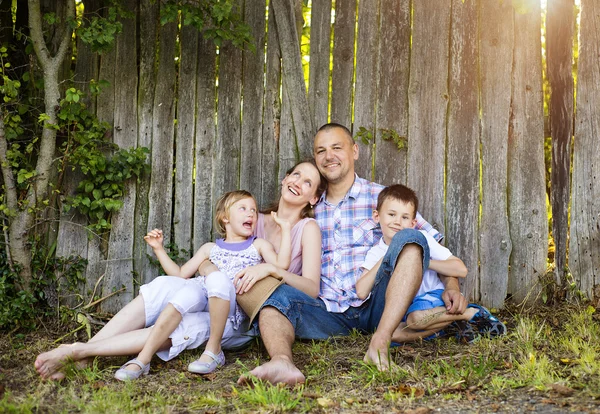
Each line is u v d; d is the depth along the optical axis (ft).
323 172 12.39
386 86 13.82
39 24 12.82
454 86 13.74
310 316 11.30
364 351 10.80
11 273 12.99
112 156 14.02
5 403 8.05
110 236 13.97
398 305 9.99
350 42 13.89
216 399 8.61
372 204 12.51
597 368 8.93
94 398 8.54
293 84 13.97
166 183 14.05
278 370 9.05
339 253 12.26
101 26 12.75
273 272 10.78
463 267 11.56
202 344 11.05
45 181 13.07
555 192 13.60
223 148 14.07
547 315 13.08
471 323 11.38
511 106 13.67
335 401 8.44
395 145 13.83
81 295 13.80
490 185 13.69
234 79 14.03
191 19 12.67
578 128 13.50
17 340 12.31
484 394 8.47
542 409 7.77
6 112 13.12
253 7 14.02
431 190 13.76
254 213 11.90
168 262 11.93
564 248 13.55
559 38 13.51
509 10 13.66
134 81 14.07
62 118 13.14
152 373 10.14
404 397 8.49
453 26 13.73
